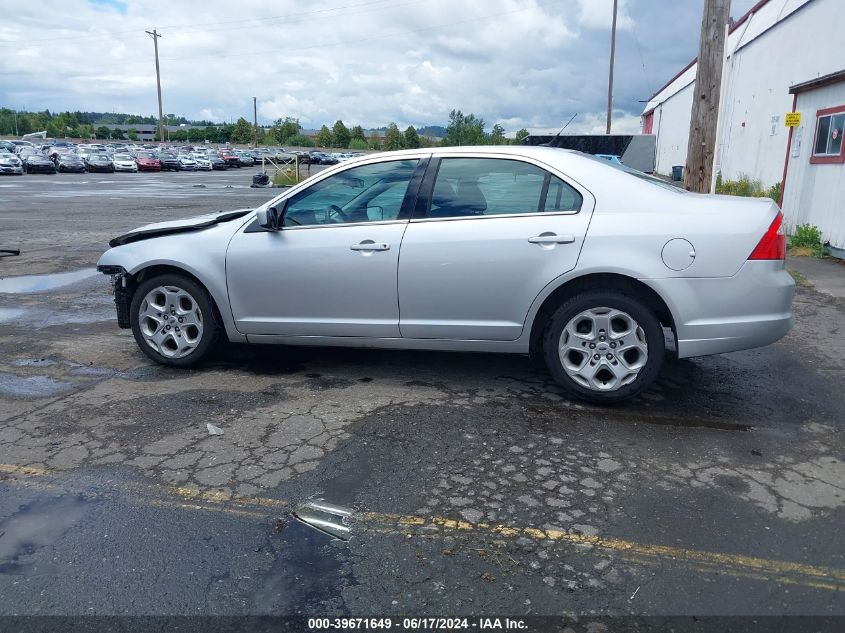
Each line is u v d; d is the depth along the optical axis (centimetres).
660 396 496
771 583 289
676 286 439
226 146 11044
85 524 335
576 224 454
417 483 371
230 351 606
